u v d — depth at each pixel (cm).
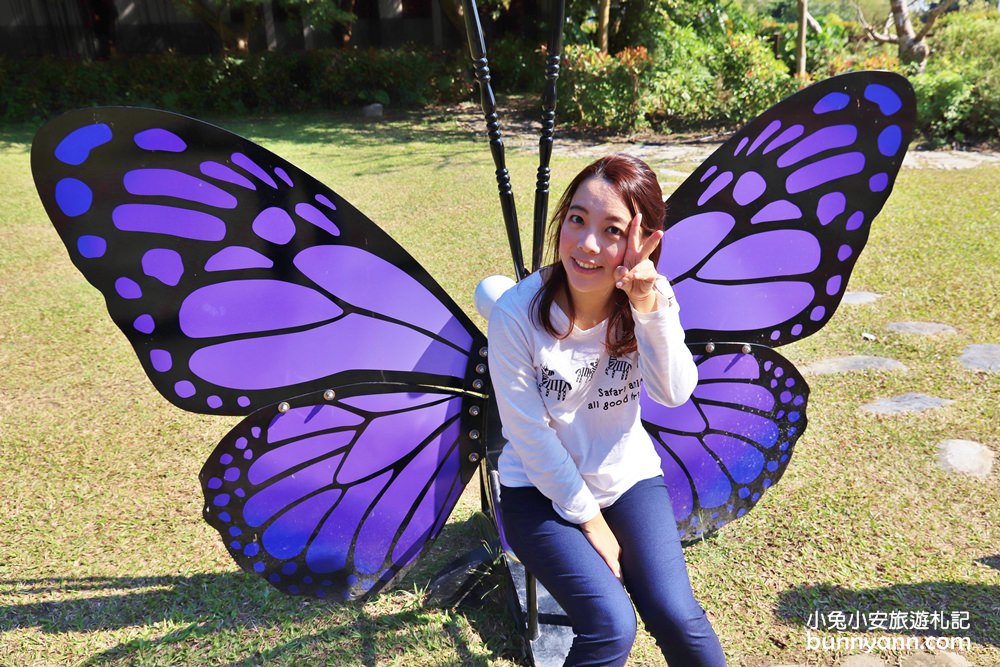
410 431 205
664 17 1374
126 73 1395
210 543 258
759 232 200
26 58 1407
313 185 176
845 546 244
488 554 242
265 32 1788
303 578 213
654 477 172
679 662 147
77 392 372
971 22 1255
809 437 308
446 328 197
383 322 193
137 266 169
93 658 208
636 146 1026
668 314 151
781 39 1249
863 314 429
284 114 1415
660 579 151
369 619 221
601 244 144
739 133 187
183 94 1416
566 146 1041
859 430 312
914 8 1426
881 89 184
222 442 190
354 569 216
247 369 187
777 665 201
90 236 164
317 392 192
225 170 167
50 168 156
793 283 207
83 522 270
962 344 387
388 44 1852
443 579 234
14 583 238
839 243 203
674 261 200
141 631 218
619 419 165
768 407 223
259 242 176
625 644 145
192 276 174
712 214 196
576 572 150
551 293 151
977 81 992
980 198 671
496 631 215
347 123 1295
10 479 298
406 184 812
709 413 221
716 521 237
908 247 541
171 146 161
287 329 186
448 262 539
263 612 226
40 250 603
